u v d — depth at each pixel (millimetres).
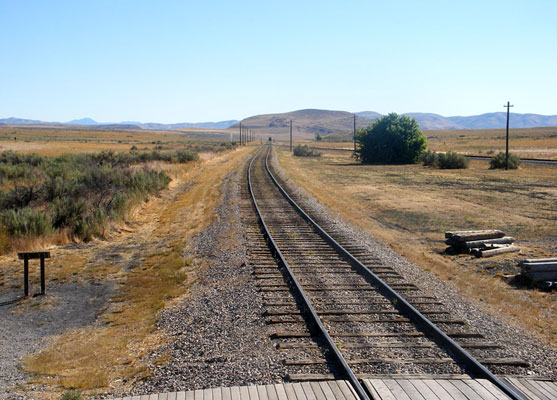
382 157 70062
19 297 11945
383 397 6320
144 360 8094
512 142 147500
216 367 7438
